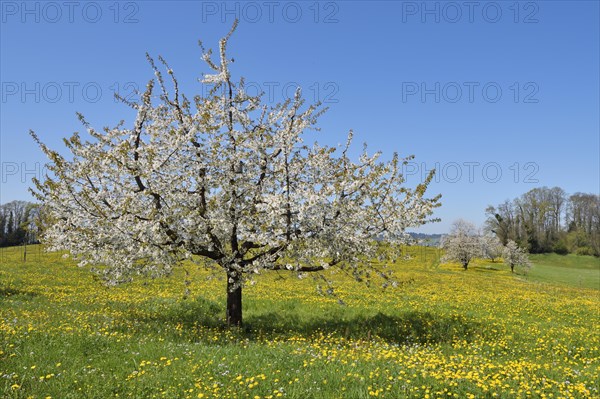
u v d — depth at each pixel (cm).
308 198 1348
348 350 1164
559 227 12225
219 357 998
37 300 1945
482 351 1305
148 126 1464
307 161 1511
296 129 1462
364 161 1523
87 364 923
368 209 1382
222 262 1418
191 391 770
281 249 1397
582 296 3359
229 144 1448
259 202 1484
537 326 1736
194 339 1283
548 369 1008
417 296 2606
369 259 1488
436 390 791
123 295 2288
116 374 861
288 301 2142
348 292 2620
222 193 1418
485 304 2355
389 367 922
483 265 8862
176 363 939
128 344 1103
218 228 1371
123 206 1299
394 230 1391
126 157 1350
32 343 1040
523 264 7631
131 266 1402
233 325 1526
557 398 759
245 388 788
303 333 1510
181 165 1413
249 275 1452
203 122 1384
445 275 5094
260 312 1883
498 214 11875
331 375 854
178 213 1324
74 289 2481
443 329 1589
